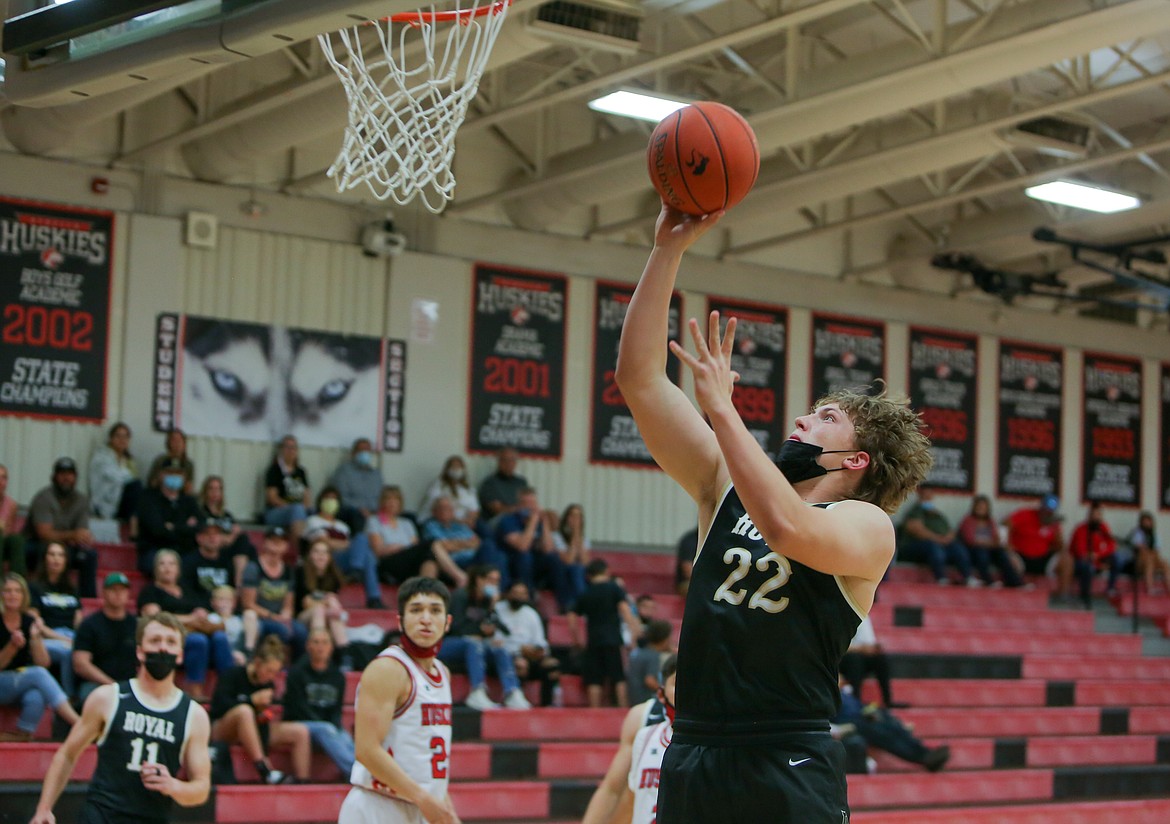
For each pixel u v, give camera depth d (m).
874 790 13.54
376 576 15.02
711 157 3.55
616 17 12.13
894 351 20.98
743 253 19.50
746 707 3.28
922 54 13.18
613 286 18.81
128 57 7.12
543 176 17.02
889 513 3.63
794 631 3.30
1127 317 23.19
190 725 6.84
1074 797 14.89
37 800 10.21
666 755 3.41
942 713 15.84
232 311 16.36
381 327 17.28
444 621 6.53
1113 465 22.84
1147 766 15.80
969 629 18.91
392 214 17.44
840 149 16.19
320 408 16.78
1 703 10.96
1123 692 18.05
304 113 14.41
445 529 15.81
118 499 15.01
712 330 3.14
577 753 13.11
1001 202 19.98
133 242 15.79
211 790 10.69
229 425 16.22
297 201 16.81
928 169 16.31
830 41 16.70
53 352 15.34
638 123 15.76
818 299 20.38
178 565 12.37
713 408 3.07
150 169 15.91
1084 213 17.95
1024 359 22.17
